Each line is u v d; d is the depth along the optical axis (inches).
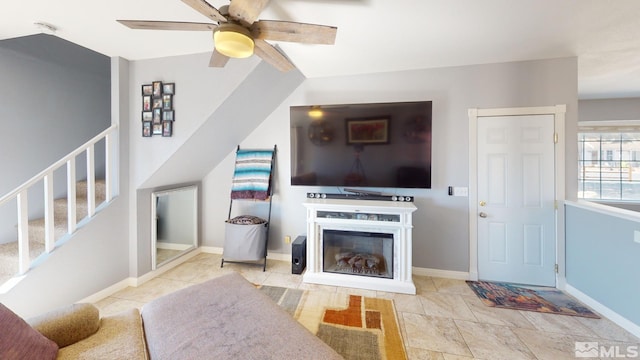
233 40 58.6
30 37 110.8
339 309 89.8
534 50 97.4
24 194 77.9
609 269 84.7
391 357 66.9
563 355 68.8
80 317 50.9
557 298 97.6
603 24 78.8
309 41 68.2
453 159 114.3
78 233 91.3
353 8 70.4
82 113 133.0
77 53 127.5
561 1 67.7
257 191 131.4
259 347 46.5
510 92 108.6
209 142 120.3
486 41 90.0
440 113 114.7
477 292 102.4
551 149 105.8
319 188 130.9
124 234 108.1
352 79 121.9
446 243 116.2
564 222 104.3
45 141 117.3
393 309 90.0
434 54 100.7
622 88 142.1
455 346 72.0
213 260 136.9
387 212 103.9
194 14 74.2
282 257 136.7
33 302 78.7
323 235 113.0
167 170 114.1
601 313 87.3
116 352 46.6
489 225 112.1
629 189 164.9
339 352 68.7
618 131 162.2
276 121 133.7
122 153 107.2
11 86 105.5
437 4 68.7
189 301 61.8
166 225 131.0
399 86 117.6
